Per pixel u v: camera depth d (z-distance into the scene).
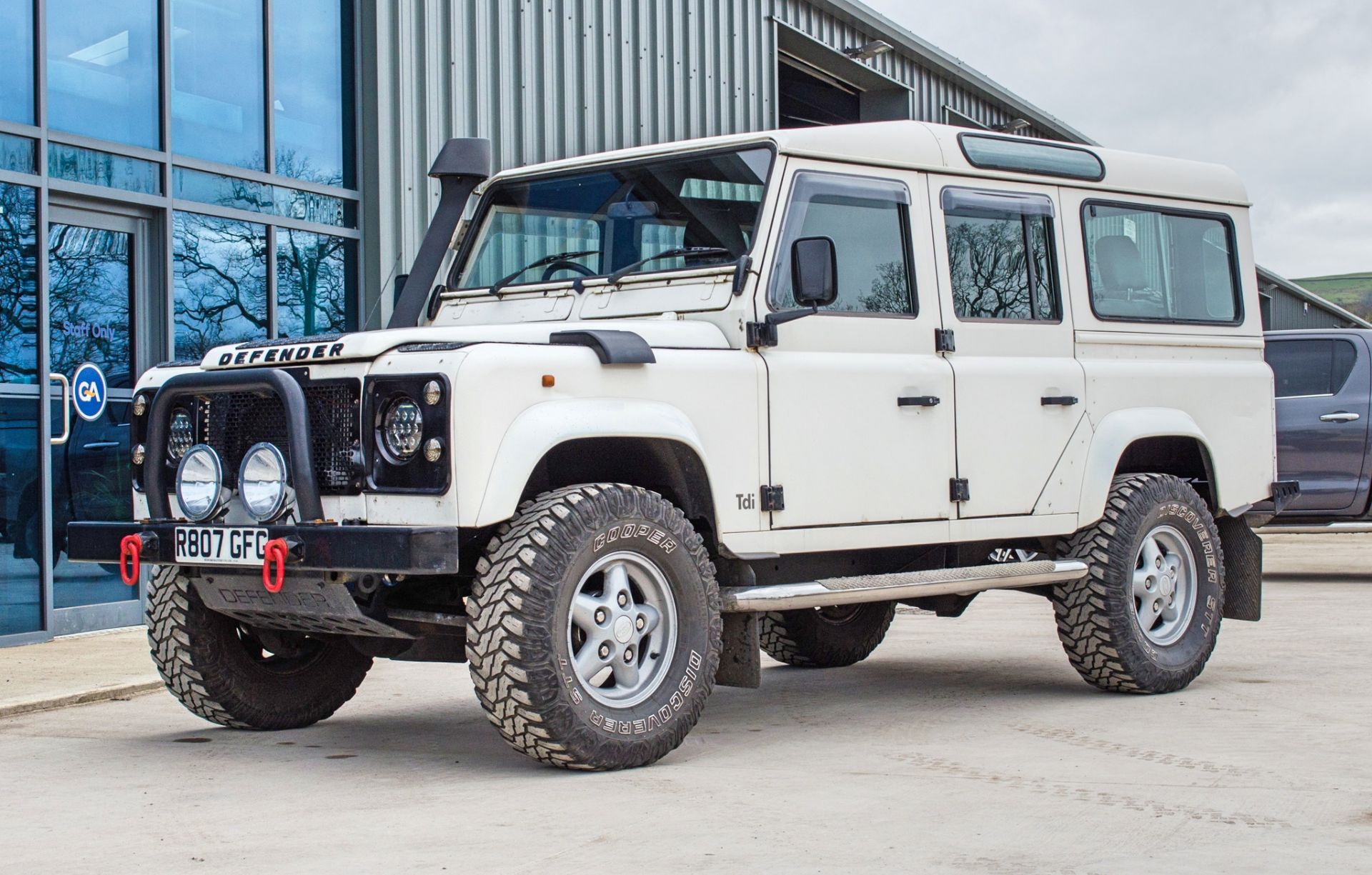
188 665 5.20
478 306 5.79
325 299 10.45
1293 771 4.46
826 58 17.05
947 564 5.82
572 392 4.46
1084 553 6.08
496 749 5.03
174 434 4.91
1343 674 6.64
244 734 5.43
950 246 5.77
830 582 5.16
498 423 4.27
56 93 8.61
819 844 3.59
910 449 5.46
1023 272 6.05
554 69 12.12
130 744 5.28
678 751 4.93
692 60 14.09
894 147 5.62
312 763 4.80
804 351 5.21
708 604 4.71
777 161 5.21
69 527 5.02
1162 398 6.41
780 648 7.01
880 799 4.12
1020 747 4.96
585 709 4.40
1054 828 3.75
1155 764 4.61
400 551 4.12
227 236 9.67
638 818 3.88
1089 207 6.36
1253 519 7.00
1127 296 6.46
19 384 8.33
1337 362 11.32
